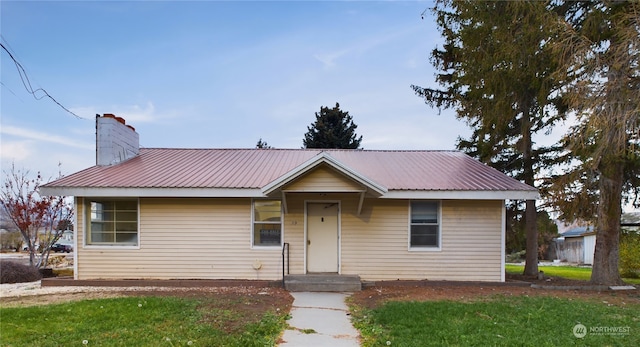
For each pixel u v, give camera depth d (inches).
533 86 421.1
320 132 1315.2
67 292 389.1
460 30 474.9
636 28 322.7
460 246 447.8
